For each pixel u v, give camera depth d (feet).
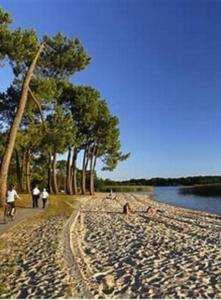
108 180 447.42
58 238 51.98
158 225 73.72
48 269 34.76
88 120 193.88
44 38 109.50
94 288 29.53
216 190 389.39
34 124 132.46
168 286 30.14
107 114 212.23
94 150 233.96
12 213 71.97
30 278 31.76
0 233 55.67
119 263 38.73
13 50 93.35
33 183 224.12
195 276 33.22
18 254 41.37
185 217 97.66
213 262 38.81
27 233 56.54
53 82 114.21
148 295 27.81
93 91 194.18
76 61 113.70
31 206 108.88
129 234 59.77
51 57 112.27
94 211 110.11
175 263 38.47
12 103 132.05
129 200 195.21
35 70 112.16
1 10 90.94
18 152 165.37
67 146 158.51
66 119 146.72
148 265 37.65
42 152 177.88
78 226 71.82
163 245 49.16
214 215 112.47
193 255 42.47
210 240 53.52
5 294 27.48
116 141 231.50
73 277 32.09
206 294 27.96
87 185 312.09
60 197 163.94
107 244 50.44
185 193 347.77
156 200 219.41
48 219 76.43
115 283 31.19
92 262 39.32
